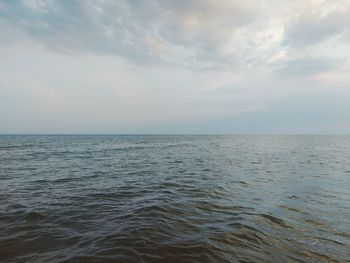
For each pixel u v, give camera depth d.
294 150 38.38
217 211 7.42
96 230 5.81
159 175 14.46
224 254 4.64
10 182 11.98
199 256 4.54
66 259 4.36
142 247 4.86
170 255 4.55
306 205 8.15
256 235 5.61
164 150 38.84
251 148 44.56
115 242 5.09
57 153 30.75
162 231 5.72
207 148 44.84
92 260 4.32
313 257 4.63
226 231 5.80
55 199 8.84
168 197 9.09
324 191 10.23
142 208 7.64
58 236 5.45
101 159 24.12
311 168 17.36
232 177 13.64
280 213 7.27
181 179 13.03
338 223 6.50
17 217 6.75
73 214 7.09
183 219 6.64
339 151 35.88
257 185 11.40
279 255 4.67
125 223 6.29
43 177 13.59
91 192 10.02
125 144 59.62
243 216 6.96
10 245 4.97
